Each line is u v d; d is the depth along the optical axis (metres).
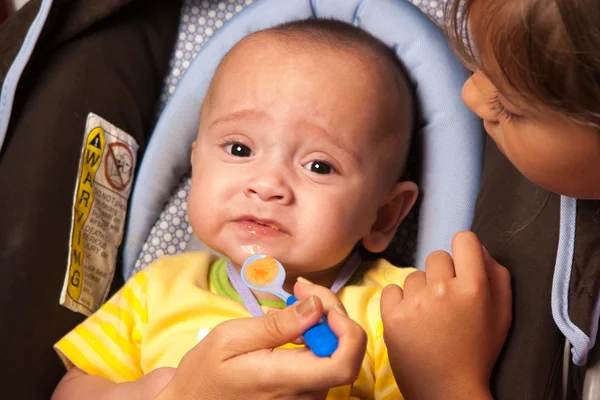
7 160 1.18
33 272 1.13
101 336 1.16
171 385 0.86
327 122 1.12
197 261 1.24
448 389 0.91
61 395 1.10
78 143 1.23
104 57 1.28
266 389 0.78
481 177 1.21
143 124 1.35
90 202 1.24
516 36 0.65
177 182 1.35
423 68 1.24
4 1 1.55
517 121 0.74
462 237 0.99
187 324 1.14
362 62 1.17
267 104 1.12
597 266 0.85
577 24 0.62
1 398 1.05
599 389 0.86
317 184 1.11
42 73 1.25
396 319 0.94
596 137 0.70
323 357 0.76
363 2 1.27
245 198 1.09
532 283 0.94
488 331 0.93
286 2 1.30
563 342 0.90
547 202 0.95
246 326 0.79
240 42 1.21
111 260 1.29
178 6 1.38
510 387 0.90
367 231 1.18
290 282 1.17
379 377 1.10
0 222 1.13
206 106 1.21
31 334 1.12
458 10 0.75
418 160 1.27
